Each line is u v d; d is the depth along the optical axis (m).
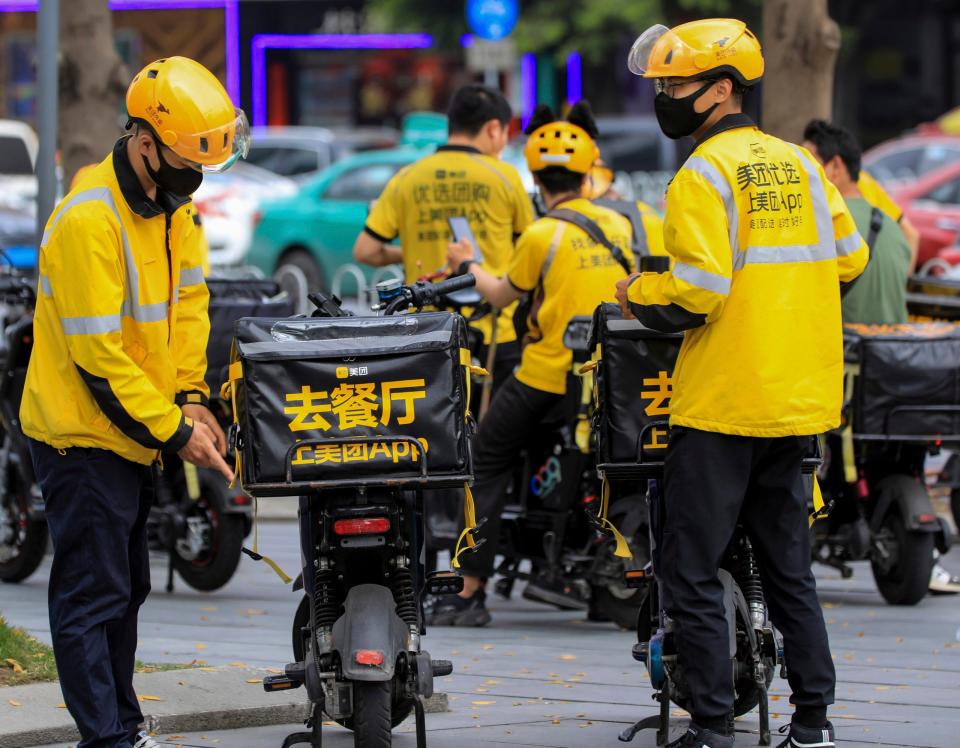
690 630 12.52
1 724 13.55
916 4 87.88
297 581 13.65
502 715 15.15
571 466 19.64
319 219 53.25
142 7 88.62
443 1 86.62
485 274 19.55
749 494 12.92
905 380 20.41
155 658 17.42
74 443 12.00
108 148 30.83
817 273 12.61
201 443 12.00
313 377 12.03
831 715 15.01
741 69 12.64
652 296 12.34
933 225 56.44
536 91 84.12
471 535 12.64
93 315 11.70
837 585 23.48
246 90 89.56
